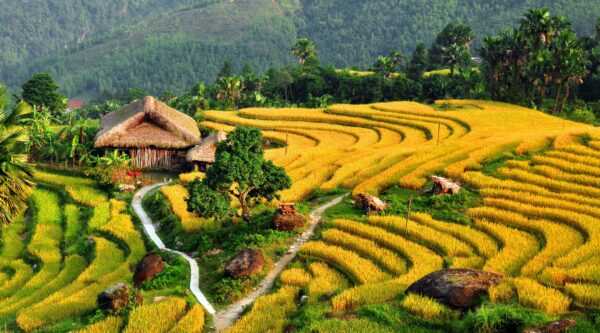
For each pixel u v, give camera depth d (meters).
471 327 18.73
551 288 21.08
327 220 36.12
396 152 51.78
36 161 66.19
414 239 31.89
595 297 19.84
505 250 28.91
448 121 75.69
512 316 18.25
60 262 40.28
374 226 34.03
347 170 48.44
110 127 64.81
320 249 30.66
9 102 31.08
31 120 63.66
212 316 24.81
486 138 57.09
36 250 42.16
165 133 64.62
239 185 35.91
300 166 54.19
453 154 46.88
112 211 47.94
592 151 43.50
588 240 29.23
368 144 65.62
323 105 113.62
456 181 40.88
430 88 116.31
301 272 28.50
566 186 37.47
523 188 37.94
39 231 46.50
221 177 35.44
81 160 61.62
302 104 117.06
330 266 29.30
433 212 36.19
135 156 64.06
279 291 26.11
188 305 25.14
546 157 43.34
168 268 31.14
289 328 21.31
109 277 33.56
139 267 31.25
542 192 36.91
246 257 29.56
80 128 66.25
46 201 54.28
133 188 55.22
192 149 61.25
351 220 35.09
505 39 104.19
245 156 35.44
